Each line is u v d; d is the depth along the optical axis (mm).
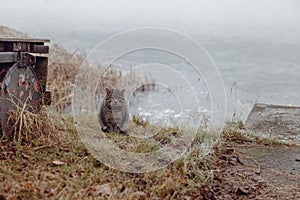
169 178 3314
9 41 3664
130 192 3180
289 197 3295
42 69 4023
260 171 3670
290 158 3986
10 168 3279
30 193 3027
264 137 4492
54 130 3863
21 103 3770
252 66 8094
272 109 5449
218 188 3357
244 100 6336
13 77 3686
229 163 3771
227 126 4586
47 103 4059
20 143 3629
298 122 4996
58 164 3418
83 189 3133
